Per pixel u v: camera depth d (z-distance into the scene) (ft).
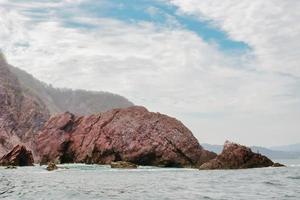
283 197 82.43
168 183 123.85
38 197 85.35
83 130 283.59
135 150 257.34
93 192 96.53
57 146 280.51
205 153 251.80
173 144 253.65
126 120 269.23
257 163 209.67
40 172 190.70
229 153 206.90
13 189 104.32
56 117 296.30
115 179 144.25
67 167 229.04
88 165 248.93
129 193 94.07
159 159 253.44
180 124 263.08
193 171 193.57
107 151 263.08
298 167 207.72
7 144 375.04
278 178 136.87
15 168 226.17
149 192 96.12
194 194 90.43
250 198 81.61
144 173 181.06
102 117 281.33
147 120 265.34
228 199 80.43
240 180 130.93
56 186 114.21
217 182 124.77
